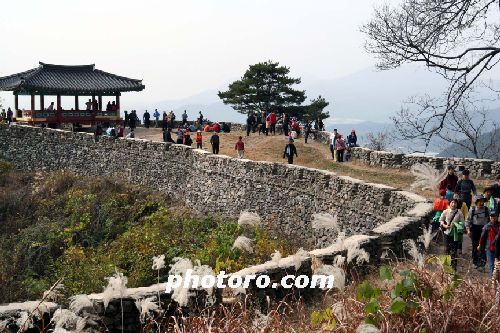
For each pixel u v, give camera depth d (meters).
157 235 22.89
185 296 6.77
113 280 7.01
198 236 23.39
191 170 29.27
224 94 58.94
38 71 44.94
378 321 6.09
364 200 19.72
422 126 18.97
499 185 15.90
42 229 25.92
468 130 28.89
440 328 5.91
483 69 18.36
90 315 7.69
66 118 45.09
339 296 7.21
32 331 7.24
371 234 12.42
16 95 45.03
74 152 36.84
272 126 40.16
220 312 7.48
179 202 29.86
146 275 18.91
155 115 49.25
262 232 20.98
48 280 20.25
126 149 33.59
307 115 57.12
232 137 40.94
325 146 34.97
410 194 17.94
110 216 27.81
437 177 6.35
